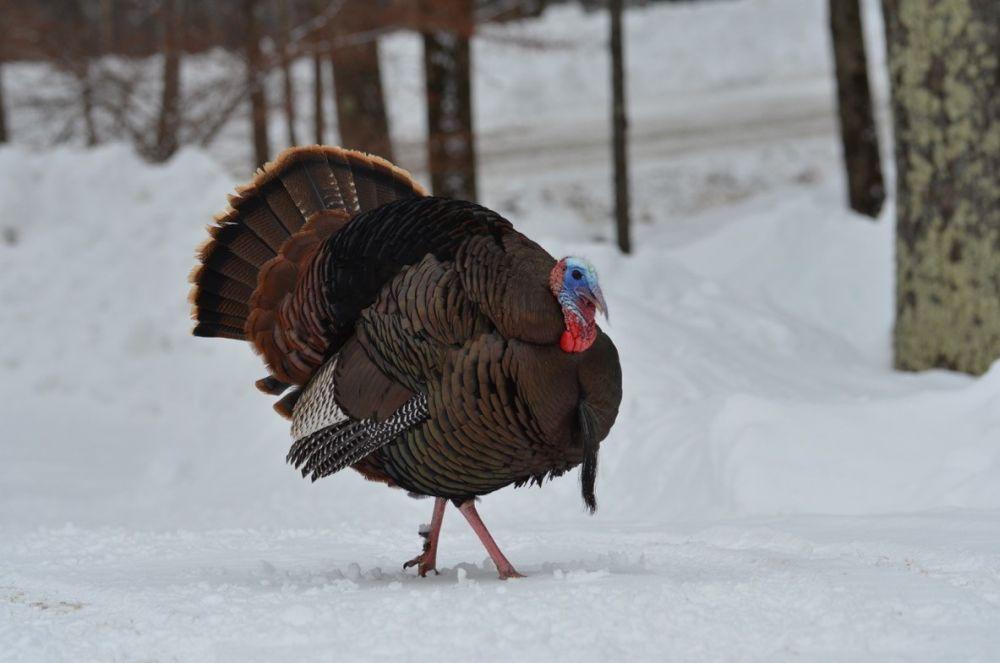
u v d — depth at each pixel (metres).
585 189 66.25
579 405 15.02
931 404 22.84
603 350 15.04
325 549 19.77
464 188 42.66
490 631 12.59
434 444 15.20
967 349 27.75
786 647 11.92
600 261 33.50
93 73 46.84
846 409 23.31
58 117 50.75
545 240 34.56
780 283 37.25
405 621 13.12
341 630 13.02
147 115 46.75
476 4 42.66
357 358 15.71
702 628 12.56
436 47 41.97
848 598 13.40
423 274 15.05
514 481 15.95
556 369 14.66
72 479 29.62
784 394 26.78
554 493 24.58
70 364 37.72
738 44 88.88
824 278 36.94
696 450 23.88
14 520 25.39
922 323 28.61
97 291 39.59
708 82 86.62
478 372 14.66
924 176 28.17
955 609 12.82
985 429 21.73
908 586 14.15
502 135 78.88
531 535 20.33
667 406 26.06
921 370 28.75
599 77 85.62
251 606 14.30
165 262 40.31
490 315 14.66
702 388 26.84
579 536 19.94
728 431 23.67
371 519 24.30
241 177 49.62
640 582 14.66
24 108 50.28
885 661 11.30
